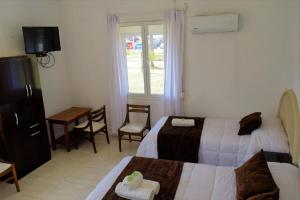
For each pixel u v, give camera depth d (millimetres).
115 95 4535
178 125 3588
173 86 4148
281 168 2361
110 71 4473
